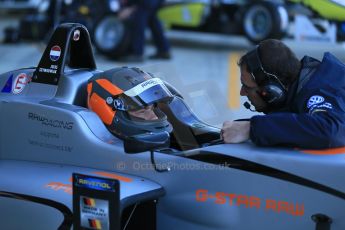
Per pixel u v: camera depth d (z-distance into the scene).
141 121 5.97
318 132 5.35
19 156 6.50
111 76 6.14
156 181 5.89
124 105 5.95
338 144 5.43
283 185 5.39
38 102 6.41
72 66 6.96
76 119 6.14
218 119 7.69
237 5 22.50
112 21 20.09
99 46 20.33
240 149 5.60
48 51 6.60
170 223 5.91
